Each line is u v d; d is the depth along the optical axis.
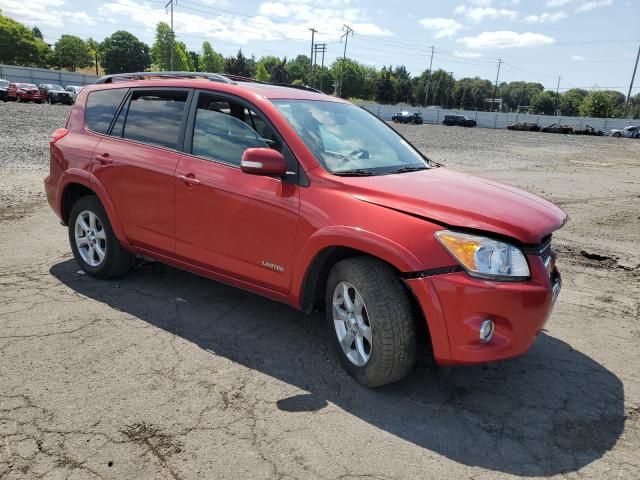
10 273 5.16
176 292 4.85
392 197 3.27
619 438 3.03
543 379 3.65
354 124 4.34
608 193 12.73
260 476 2.56
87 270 5.09
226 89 4.09
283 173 3.46
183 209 4.15
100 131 4.89
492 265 2.97
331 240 3.30
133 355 3.67
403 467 2.69
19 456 2.62
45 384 3.24
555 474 2.70
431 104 137.00
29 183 10.10
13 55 108.12
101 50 123.31
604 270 6.28
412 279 3.04
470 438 2.96
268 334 4.10
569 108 125.25
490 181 4.13
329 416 3.08
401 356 3.19
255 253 3.78
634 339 4.36
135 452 2.69
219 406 3.12
